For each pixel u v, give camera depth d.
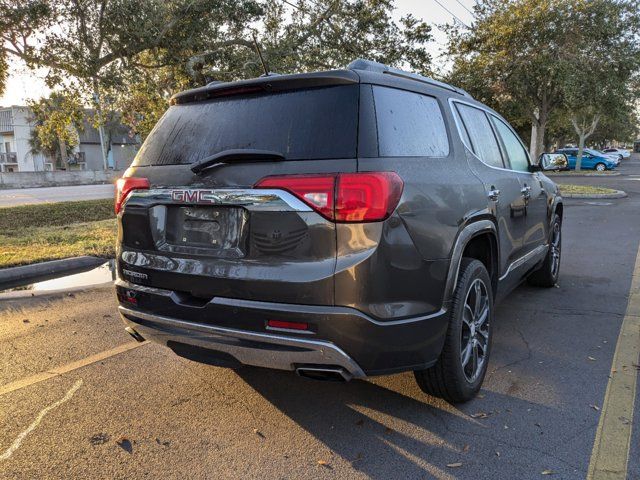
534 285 5.96
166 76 17.06
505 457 2.64
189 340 2.80
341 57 18.36
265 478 2.51
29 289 6.33
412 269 2.61
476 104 4.11
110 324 4.81
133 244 3.09
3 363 3.89
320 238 2.43
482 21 21.89
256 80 2.86
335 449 2.75
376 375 2.64
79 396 3.36
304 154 2.55
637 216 12.20
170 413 3.14
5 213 13.73
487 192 3.49
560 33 19.50
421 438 2.84
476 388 3.26
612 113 20.59
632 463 2.57
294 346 2.49
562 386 3.42
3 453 2.72
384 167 2.52
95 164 60.22
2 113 59.75
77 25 12.81
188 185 2.79
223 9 14.95
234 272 2.59
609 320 4.76
